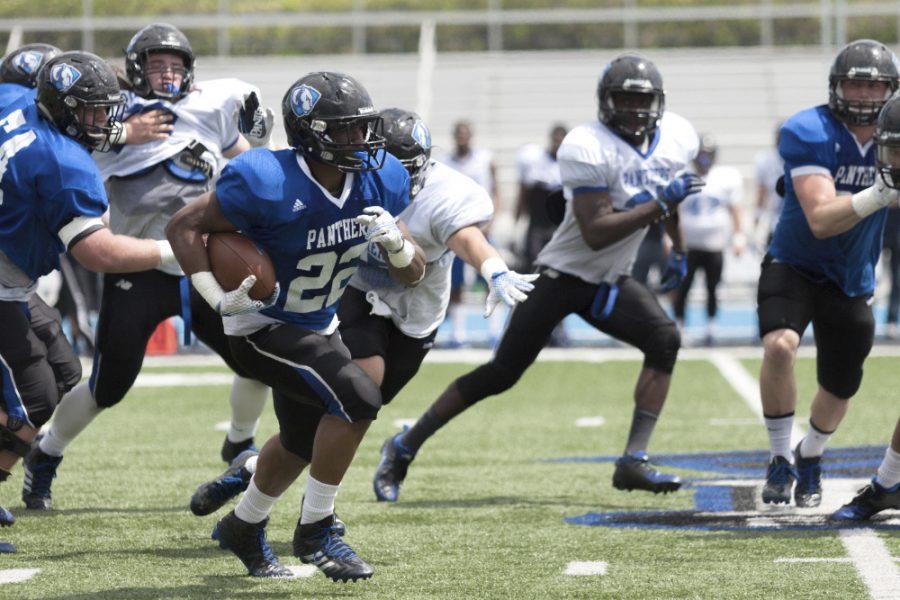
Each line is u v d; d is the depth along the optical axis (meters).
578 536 16.16
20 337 15.47
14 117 14.72
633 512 17.81
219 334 17.56
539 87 64.88
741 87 64.50
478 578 13.89
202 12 64.62
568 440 24.88
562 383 33.62
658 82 18.61
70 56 14.82
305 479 20.34
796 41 64.94
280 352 13.23
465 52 65.94
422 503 18.66
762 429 25.66
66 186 14.40
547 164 41.16
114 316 17.44
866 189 16.48
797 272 17.84
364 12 66.00
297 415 13.55
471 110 64.75
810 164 17.00
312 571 14.39
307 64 64.75
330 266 13.23
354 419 13.07
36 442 18.66
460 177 16.33
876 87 16.70
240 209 12.66
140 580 13.89
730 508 18.00
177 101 18.14
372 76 64.88
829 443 23.78
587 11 65.19
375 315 16.61
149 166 17.77
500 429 26.38
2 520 16.73
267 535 16.36
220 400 30.88
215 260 12.83
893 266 41.22
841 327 17.72
